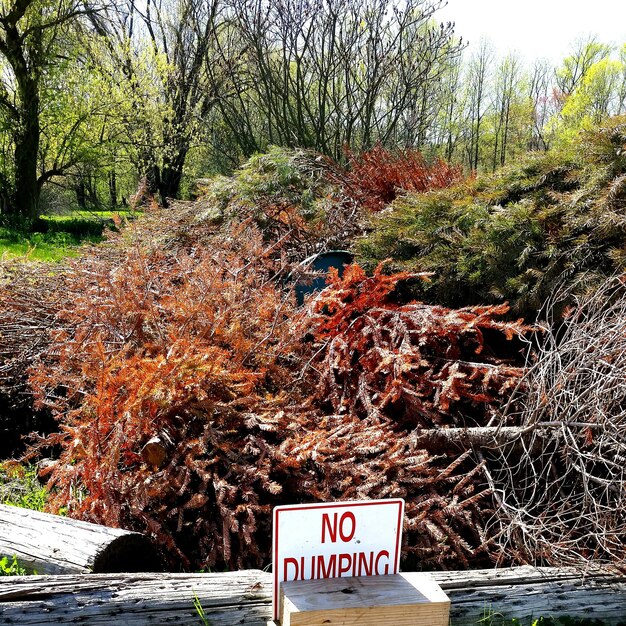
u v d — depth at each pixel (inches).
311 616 70.6
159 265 192.5
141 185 176.7
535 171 187.5
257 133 689.6
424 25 634.2
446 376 149.3
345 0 563.5
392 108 587.8
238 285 153.5
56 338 158.9
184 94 823.1
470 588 97.7
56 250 536.1
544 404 123.7
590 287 150.8
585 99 1203.2
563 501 119.2
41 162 894.4
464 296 179.8
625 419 117.4
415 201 201.2
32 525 102.7
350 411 141.1
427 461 120.9
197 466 115.6
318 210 230.1
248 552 115.6
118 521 110.5
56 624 84.0
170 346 139.6
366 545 77.0
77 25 843.4
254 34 582.6
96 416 120.4
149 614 86.4
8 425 181.9
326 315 168.6
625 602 100.1
